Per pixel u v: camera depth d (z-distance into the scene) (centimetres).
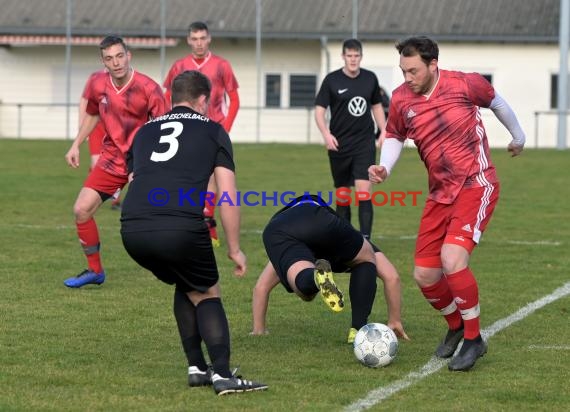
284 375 1330
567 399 1215
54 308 1748
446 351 1435
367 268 1485
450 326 1431
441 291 1412
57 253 2366
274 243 1411
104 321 1652
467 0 7412
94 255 1930
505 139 7106
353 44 2541
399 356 1448
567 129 7119
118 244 2534
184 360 1405
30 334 1549
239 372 1345
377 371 1356
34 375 1311
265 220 3098
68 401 1191
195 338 1274
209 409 1164
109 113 1934
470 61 7269
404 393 1243
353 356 1443
